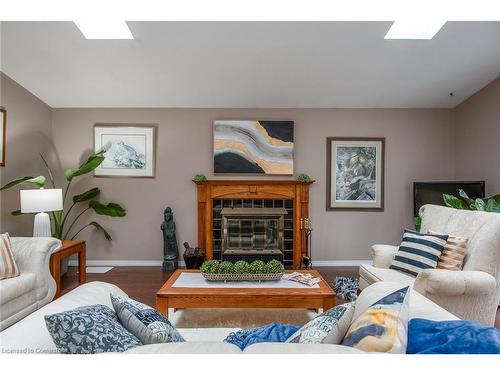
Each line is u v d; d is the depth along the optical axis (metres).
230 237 4.62
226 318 2.81
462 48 3.46
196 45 3.39
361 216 4.75
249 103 4.61
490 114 4.10
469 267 2.33
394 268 2.71
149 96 4.42
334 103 4.62
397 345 0.89
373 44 3.38
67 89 4.23
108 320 1.07
